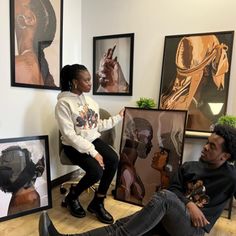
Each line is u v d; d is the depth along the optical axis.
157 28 2.52
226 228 1.94
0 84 2.00
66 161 2.24
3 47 2.00
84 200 2.37
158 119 2.29
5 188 1.97
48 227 1.36
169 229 1.31
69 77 2.12
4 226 1.87
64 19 2.63
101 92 2.86
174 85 2.44
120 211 2.16
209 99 2.30
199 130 2.33
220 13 2.26
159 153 2.23
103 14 2.77
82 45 2.92
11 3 2.02
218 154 1.30
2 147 1.98
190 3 2.37
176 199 1.28
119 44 2.71
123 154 2.41
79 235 1.36
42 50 2.36
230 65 2.23
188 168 1.46
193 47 2.36
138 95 2.67
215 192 1.32
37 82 2.33
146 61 2.60
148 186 2.24
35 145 2.18
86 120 2.13
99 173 1.98
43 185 2.19
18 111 2.18
